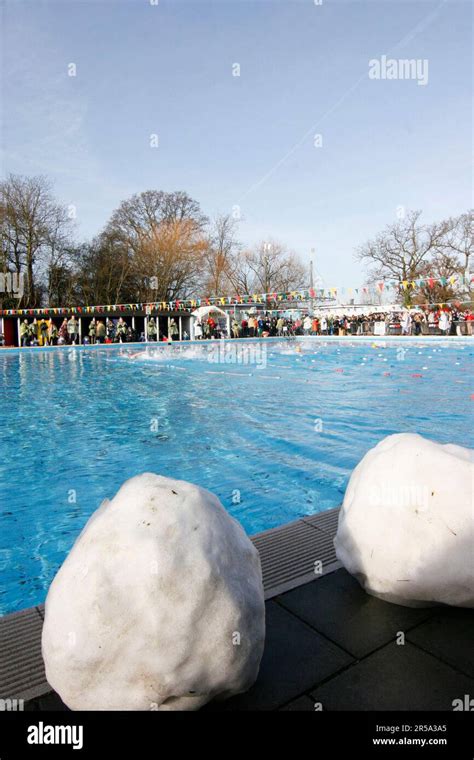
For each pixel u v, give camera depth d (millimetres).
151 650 1386
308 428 7129
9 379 13211
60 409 8906
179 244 36312
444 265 32219
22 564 3463
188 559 1450
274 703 1626
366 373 13492
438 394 9945
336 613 2139
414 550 2027
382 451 2312
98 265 35281
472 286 25906
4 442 6527
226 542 1575
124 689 1417
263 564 2588
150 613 1387
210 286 39594
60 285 33344
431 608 2162
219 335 29172
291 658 1854
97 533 1521
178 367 15852
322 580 2412
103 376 13719
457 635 1978
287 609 2176
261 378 12828
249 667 1555
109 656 1396
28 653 1958
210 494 1734
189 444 6336
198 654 1423
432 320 25516
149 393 10656
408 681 1728
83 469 5402
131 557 1436
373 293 35188
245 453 5898
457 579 1947
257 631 1575
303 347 22891
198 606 1424
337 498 4520
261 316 32312
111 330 26406
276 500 4477
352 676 1756
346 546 2287
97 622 1395
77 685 1430
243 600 1527
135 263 35781
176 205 38438
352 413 8180
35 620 2217
